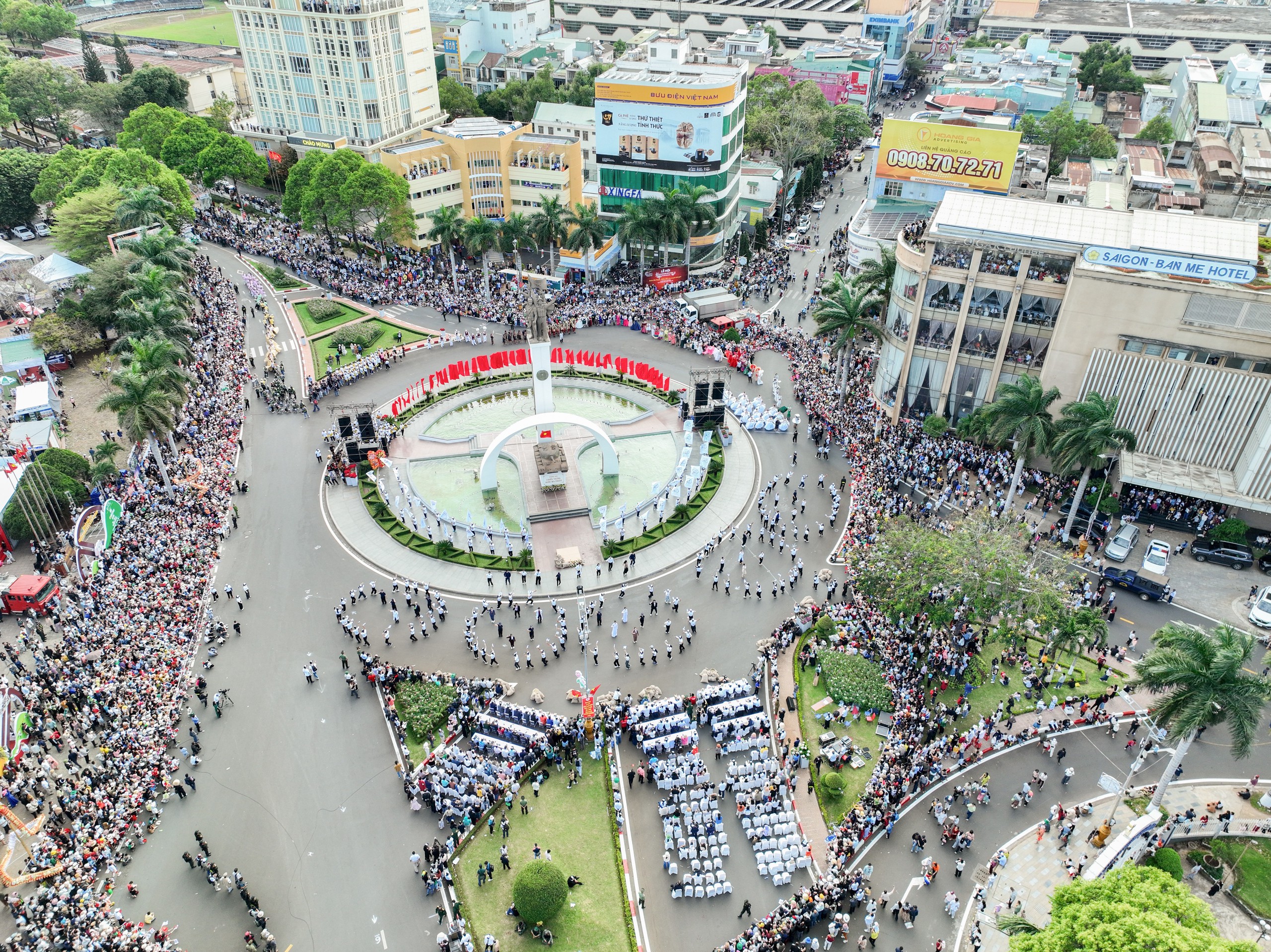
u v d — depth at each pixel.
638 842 62.97
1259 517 92.50
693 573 89.81
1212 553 89.75
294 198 158.00
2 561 89.12
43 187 159.62
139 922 56.97
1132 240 93.81
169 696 73.12
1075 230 97.31
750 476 105.00
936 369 109.31
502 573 90.19
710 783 66.69
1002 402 91.06
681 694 74.75
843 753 68.19
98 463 99.94
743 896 59.19
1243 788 67.12
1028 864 61.09
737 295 141.75
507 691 74.75
